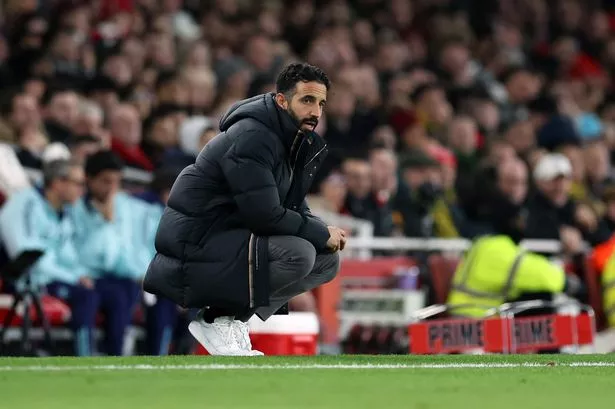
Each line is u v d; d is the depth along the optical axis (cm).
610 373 2214
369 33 6619
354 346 3909
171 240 2623
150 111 4688
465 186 4841
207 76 4978
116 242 3650
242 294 2600
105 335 3612
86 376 2058
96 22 5744
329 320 3909
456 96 6269
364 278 3981
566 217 4694
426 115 5709
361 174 4412
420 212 4522
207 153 2623
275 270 2612
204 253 2605
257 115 2598
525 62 7350
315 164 2680
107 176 3634
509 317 3269
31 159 3953
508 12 7675
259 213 2577
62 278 3519
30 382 1972
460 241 4309
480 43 7181
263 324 2966
